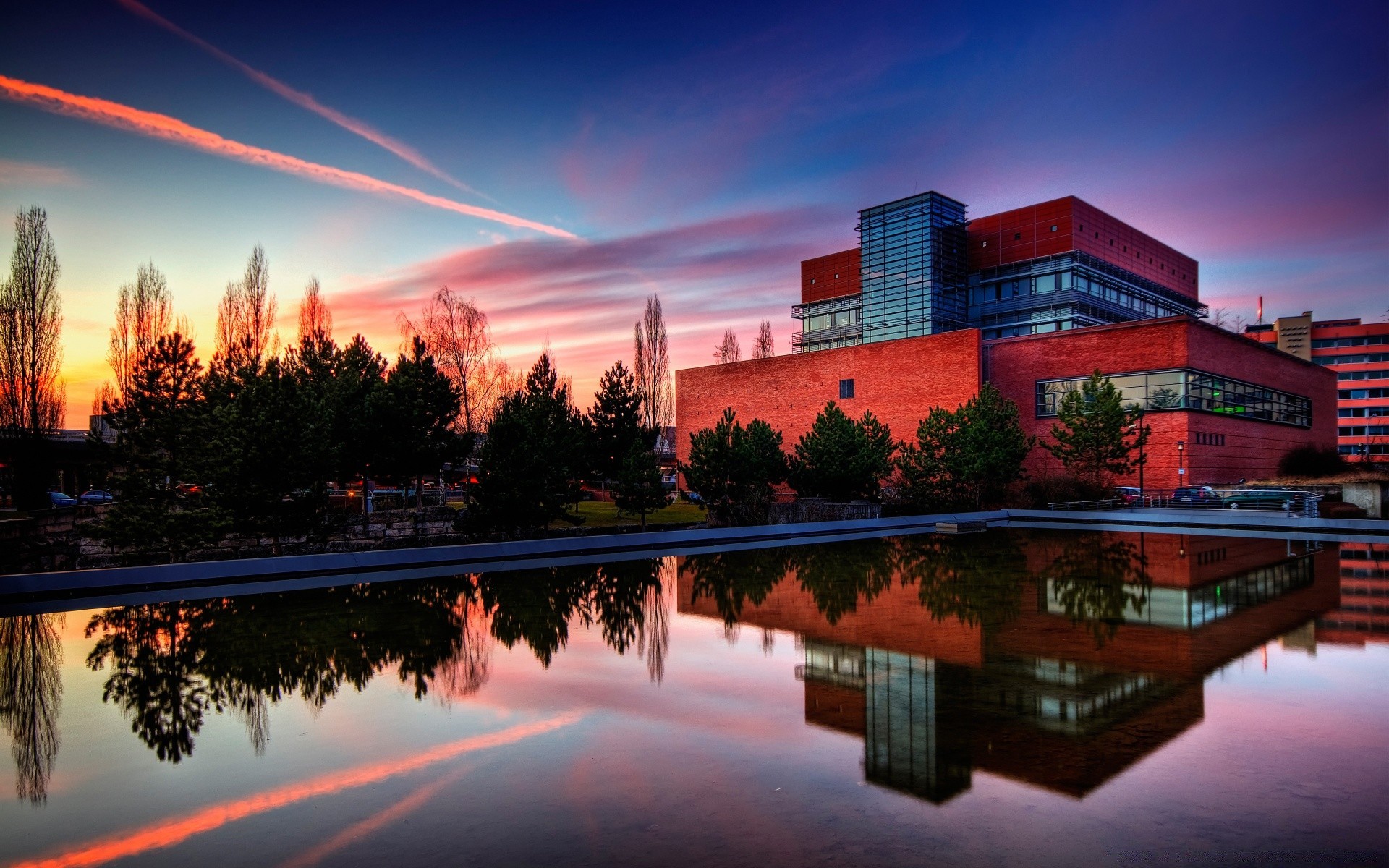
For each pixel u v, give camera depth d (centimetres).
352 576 1634
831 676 827
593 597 1367
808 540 2442
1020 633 1030
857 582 1526
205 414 1872
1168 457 3788
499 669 864
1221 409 4097
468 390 3741
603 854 438
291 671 864
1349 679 793
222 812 507
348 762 593
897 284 6494
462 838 461
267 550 1936
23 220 3309
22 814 509
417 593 1416
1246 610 1184
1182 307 7319
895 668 853
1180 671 828
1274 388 4791
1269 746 602
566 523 2731
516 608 1259
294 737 650
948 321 6297
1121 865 421
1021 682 792
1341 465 4788
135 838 472
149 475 1739
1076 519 3002
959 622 1107
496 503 2166
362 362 2889
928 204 6281
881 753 596
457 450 2502
